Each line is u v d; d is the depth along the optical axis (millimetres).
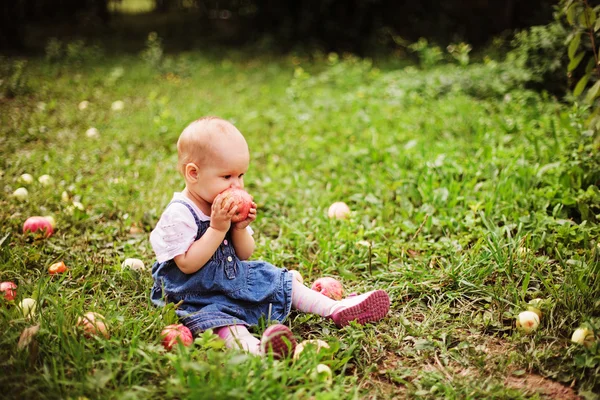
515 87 7445
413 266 3660
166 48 12617
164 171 5367
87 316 2844
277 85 9008
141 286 3406
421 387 2623
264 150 6043
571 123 5012
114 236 4250
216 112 7281
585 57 6219
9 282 3252
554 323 3074
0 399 2379
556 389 2658
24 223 4133
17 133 6355
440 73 8117
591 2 6352
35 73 9195
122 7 17969
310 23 12523
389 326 3131
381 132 6348
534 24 9992
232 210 2834
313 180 5262
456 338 3055
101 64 10219
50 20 14945
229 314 2953
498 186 4492
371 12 12414
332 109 7324
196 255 2871
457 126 6352
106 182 5133
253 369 2512
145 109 7453
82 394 2395
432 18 12383
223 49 12469
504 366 2779
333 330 3072
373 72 8922
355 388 2545
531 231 3969
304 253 4031
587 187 4469
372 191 4914
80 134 6508
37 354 2615
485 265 3615
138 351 2613
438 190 4582
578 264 3471
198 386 2363
